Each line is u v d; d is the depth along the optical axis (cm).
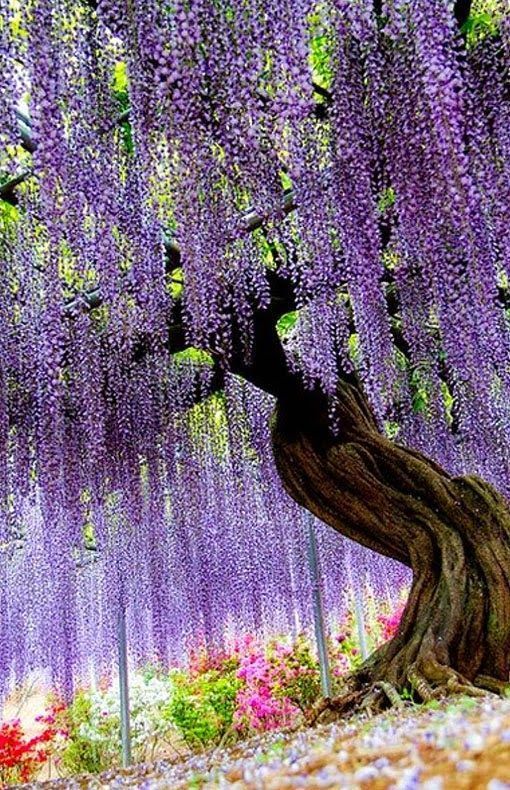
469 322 347
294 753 162
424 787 91
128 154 319
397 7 235
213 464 612
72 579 619
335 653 844
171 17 237
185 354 543
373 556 732
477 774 92
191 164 251
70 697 696
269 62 234
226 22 236
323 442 431
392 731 162
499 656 348
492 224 301
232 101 236
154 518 561
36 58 232
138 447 512
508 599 358
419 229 298
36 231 349
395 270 390
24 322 416
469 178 239
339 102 284
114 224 314
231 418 551
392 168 291
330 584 720
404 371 511
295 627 741
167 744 941
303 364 423
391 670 347
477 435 503
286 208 333
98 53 277
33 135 234
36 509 643
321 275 331
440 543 388
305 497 436
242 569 631
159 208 292
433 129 254
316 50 318
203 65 237
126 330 384
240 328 414
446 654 343
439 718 170
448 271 329
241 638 812
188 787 148
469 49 299
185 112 244
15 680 797
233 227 297
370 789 101
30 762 835
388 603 816
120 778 256
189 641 657
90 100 276
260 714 760
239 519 615
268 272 417
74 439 509
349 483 421
